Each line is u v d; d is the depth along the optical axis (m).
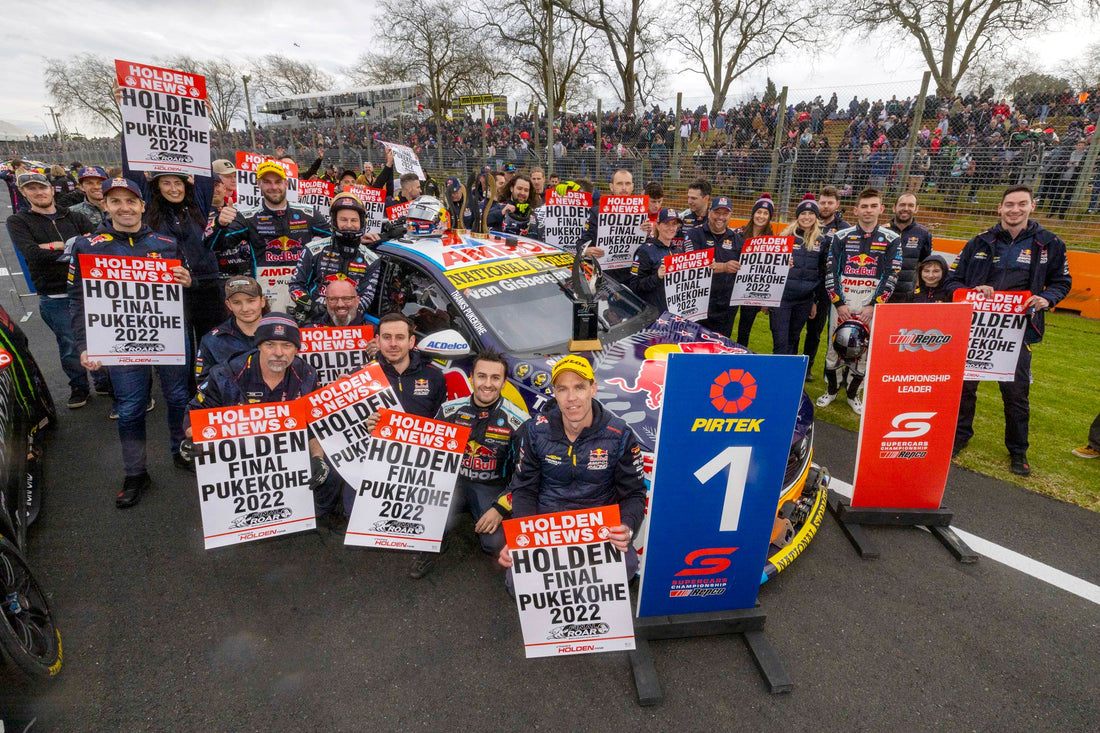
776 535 2.99
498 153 14.80
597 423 2.65
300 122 31.06
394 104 29.38
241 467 2.92
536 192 7.43
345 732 2.32
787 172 10.02
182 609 2.98
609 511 2.42
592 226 6.00
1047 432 4.97
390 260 4.31
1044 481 4.21
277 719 2.38
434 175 16.11
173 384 4.01
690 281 4.72
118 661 2.65
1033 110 11.27
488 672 2.61
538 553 2.45
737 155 10.72
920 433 3.53
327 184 7.84
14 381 3.58
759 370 2.42
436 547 3.04
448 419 3.20
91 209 6.38
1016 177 8.58
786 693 2.51
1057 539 3.57
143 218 4.33
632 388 3.14
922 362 3.43
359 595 3.09
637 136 14.84
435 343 3.13
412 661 2.67
